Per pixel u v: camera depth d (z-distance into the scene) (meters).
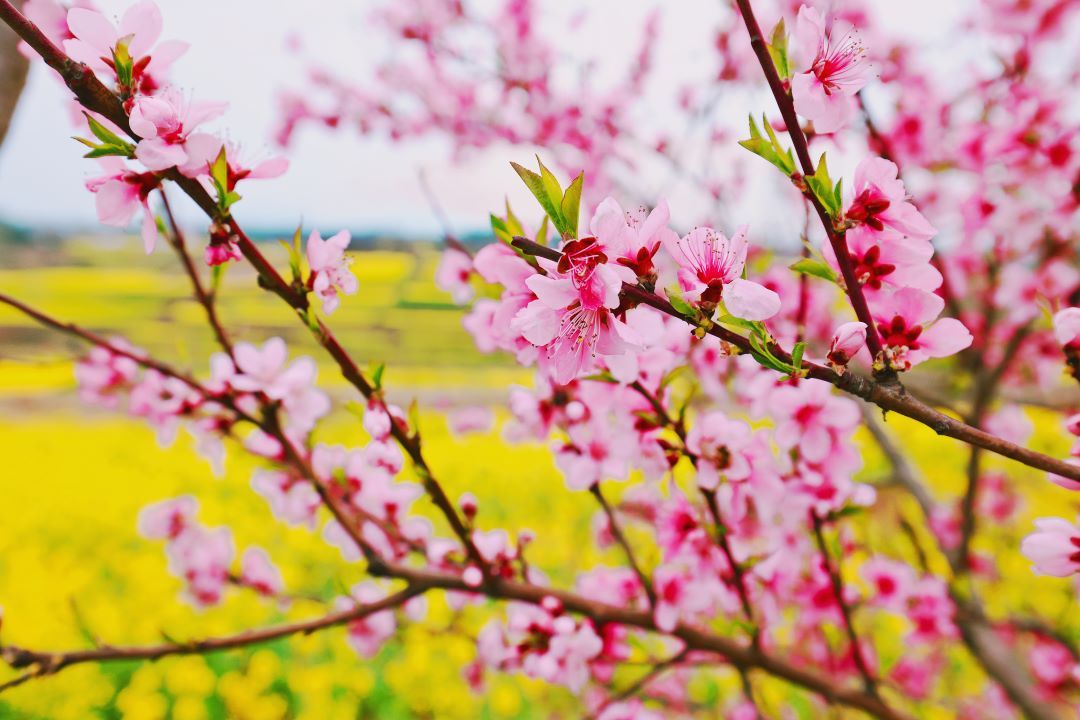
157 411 0.63
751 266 0.84
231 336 0.61
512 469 2.84
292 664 1.57
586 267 0.41
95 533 2.36
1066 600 1.20
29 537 2.32
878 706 0.67
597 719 0.68
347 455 0.63
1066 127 0.88
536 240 0.47
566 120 1.25
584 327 0.41
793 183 0.43
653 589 0.61
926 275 0.44
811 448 0.55
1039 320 0.85
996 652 0.89
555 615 0.59
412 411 0.52
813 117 0.43
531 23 1.28
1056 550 0.44
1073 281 0.97
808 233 0.48
